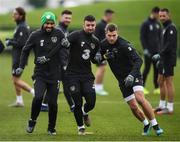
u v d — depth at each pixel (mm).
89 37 30188
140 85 29891
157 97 48031
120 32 100000
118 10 111062
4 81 60594
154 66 49188
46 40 30156
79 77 30219
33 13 112312
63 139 28594
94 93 30391
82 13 110562
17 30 40250
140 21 106250
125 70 30234
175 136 30344
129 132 32156
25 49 30359
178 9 106438
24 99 47219
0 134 30984
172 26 38094
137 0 114375
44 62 30016
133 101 30469
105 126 34250
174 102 45000
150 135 30578
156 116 38031
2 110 40844
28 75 65562
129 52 29781
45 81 30234
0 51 34219
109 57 30156
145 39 48500
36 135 30219
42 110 39188
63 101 45125
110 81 61250
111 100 46562
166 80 38938
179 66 73875
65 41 30000
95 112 39781
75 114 30469
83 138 29062
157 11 48406
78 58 30125
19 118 37188
